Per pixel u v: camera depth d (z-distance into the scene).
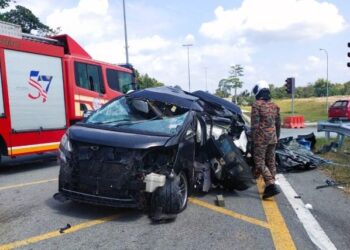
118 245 4.82
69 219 5.74
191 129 6.51
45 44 9.95
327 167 9.95
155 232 5.29
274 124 7.16
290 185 8.22
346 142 14.46
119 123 6.52
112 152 5.65
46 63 9.98
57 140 10.23
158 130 6.18
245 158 8.05
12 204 6.48
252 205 6.72
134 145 5.60
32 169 9.80
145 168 5.69
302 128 28.44
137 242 4.93
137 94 7.15
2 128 8.81
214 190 7.66
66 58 11.05
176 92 7.63
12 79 9.04
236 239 5.12
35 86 9.63
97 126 6.34
